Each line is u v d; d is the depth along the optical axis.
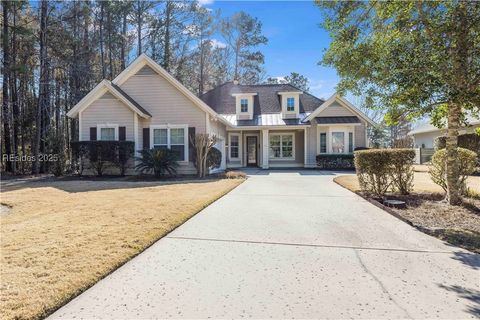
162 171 14.07
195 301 2.72
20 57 19.36
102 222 5.27
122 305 2.66
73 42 19.92
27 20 19.48
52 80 19.89
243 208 6.68
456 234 4.56
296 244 4.27
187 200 7.35
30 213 6.29
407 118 6.88
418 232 4.82
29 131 20.97
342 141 19.11
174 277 3.22
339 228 5.04
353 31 6.82
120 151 13.98
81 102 14.73
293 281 3.11
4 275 3.12
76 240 4.26
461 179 7.63
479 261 3.61
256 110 21.39
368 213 6.12
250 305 2.65
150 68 15.37
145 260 3.70
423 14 5.73
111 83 15.13
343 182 10.81
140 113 14.43
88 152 13.85
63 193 9.08
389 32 6.47
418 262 3.59
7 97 18.34
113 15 23.58
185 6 26.94
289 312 2.54
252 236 4.65
